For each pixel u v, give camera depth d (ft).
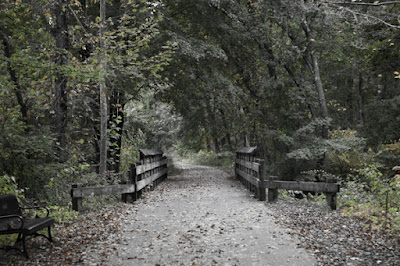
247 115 61.52
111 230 20.75
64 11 33.63
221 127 68.44
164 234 19.90
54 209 23.65
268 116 57.11
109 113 40.14
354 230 19.95
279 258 15.79
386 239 18.07
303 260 15.49
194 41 46.11
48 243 17.99
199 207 28.25
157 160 47.47
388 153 50.14
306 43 49.93
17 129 25.98
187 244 17.99
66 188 28.37
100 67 29.04
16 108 26.23
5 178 20.25
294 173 50.62
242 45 56.65
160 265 15.07
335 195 26.45
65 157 31.91
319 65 61.36
